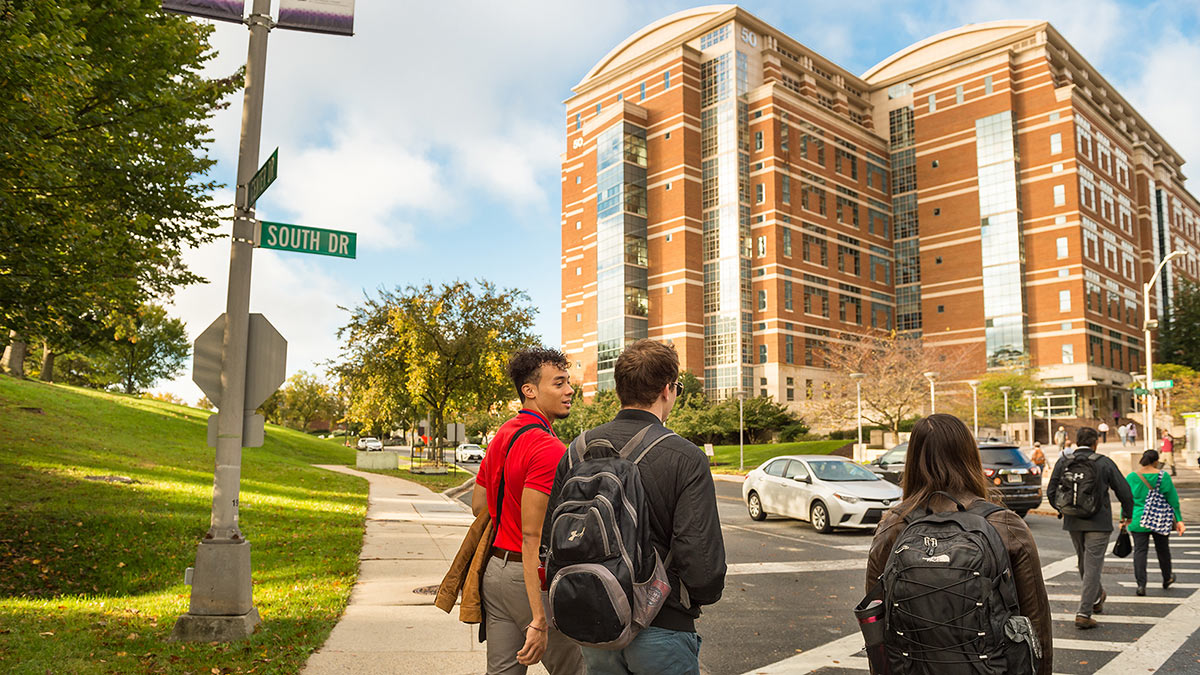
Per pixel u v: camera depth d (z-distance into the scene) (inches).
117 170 472.1
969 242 2783.0
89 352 557.3
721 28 2699.3
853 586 369.4
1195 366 2630.4
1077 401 2524.6
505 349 1216.8
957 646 89.4
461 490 948.0
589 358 2923.2
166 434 1091.9
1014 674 91.5
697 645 100.3
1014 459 639.1
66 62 350.6
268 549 413.1
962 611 89.7
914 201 2972.4
